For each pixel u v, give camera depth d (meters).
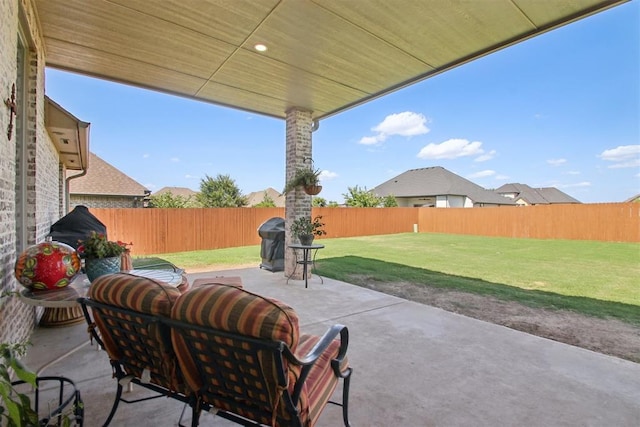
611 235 13.23
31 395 2.17
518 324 3.83
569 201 34.69
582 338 3.41
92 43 3.66
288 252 6.14
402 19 3.17
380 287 5.63
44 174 4.08
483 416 2.05
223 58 4.03
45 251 2.41
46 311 3.38
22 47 3.11
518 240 14.06
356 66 4.23
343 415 1.86
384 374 2.58
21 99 3.13
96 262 2.68
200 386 1.51
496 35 3.45
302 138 6.03
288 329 1.19
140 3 2.96
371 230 16.84
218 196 21.17
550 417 2.05
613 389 2.40
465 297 5.02
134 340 1.60
